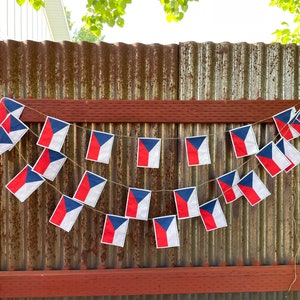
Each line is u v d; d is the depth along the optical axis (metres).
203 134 2.90
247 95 2.92
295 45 2.94
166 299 2.97
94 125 2.84
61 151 2.82
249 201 2.84
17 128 2.71
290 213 2.99
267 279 2.96
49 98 2.79
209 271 2.92
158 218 2.82
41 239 2.88
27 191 2.72
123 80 2.84
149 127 2.87
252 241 2.99
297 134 2.89
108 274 2.87
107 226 2.79
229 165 2.93
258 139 2.93
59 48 2.80
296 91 2.95
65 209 2.75
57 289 2.85
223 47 2.89
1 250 2.86
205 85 2.89
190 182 2.91
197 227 2.95
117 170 2.86
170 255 2.94
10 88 2.79
